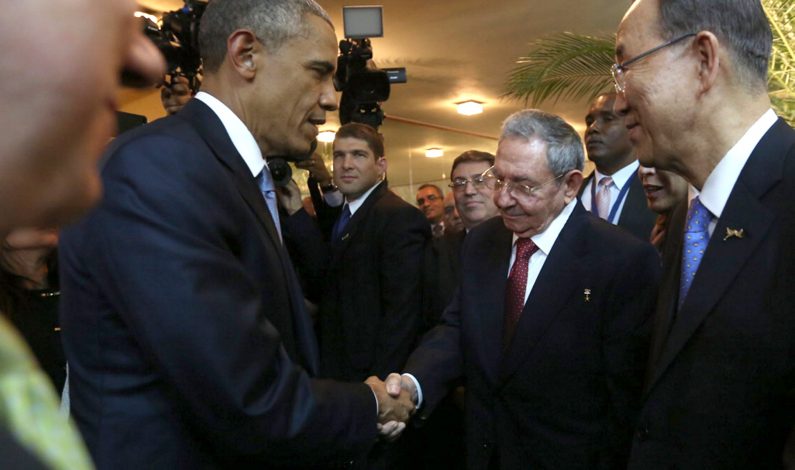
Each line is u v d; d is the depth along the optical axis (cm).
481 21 500
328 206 293
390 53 567
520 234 173
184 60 163
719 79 108
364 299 263
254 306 96
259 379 93
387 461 232
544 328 163
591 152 280
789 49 186
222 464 98
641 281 159
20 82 25
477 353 173
